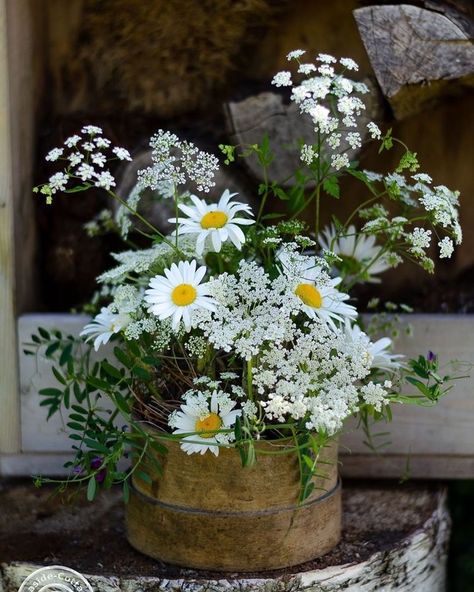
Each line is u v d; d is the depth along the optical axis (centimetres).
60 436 111
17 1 109
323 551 97
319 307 90
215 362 94
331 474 97
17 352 110
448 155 115
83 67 116
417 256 100
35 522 105
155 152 94
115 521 106
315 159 95
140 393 96
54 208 117
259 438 90
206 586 94
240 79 115
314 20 113
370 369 98
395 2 108
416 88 105
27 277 114
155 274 95
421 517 105
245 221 91
